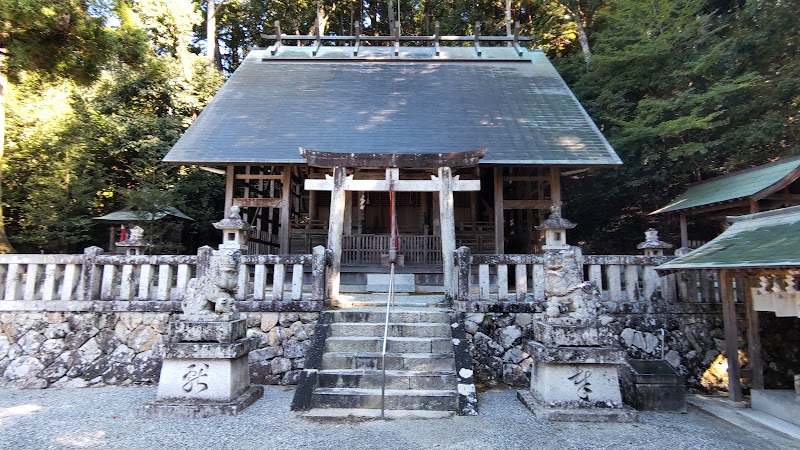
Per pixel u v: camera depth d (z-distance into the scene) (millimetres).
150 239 12430
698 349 6082
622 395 5258
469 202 13883
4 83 9195
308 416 4453
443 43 21266
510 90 12531
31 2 7129
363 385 4977
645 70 13562
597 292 4949
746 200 8359
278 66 13766
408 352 5473
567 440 3949
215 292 4949
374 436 3990
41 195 13016
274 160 9023
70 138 14172
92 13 8180
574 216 15742
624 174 13234
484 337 6059
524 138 10016
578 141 9891
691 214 10203
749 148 11672
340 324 5816
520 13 21125
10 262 6199
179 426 4238
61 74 8906
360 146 9680
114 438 3938
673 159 11750
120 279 6461
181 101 16844
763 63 12281
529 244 12438
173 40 17922
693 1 13492
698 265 4785
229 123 10477
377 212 13469
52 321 6109
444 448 3736
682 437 4094
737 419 4668
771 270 4590
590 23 18500
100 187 14766
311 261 6246
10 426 4266
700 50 12992
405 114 11195
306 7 22078
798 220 4645
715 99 11359
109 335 6102
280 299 6195
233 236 6207
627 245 15516
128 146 15188
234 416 4520
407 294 8695
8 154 13602
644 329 6129
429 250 10906
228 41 23891
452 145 9727
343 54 14617
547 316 4926
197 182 16078
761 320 6133
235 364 4902
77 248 15031
